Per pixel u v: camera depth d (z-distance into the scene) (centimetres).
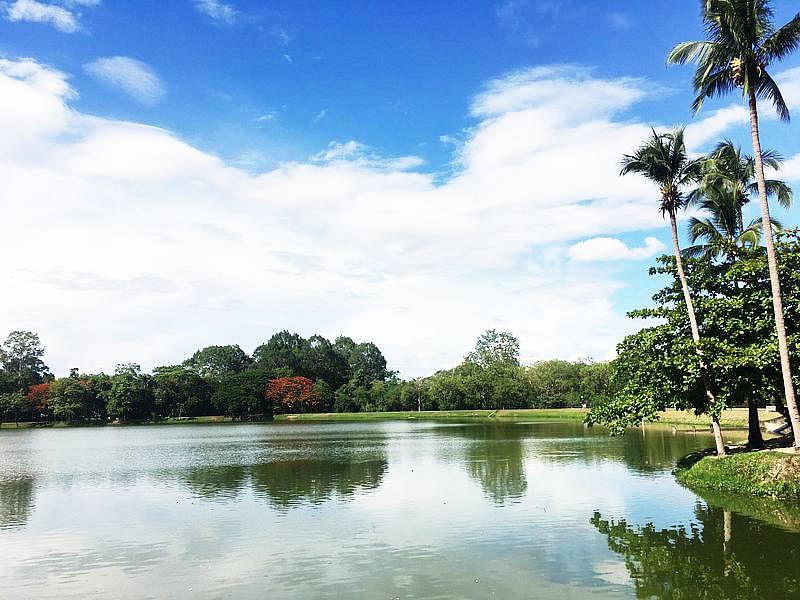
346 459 4844
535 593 1541
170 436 9288
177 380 15450
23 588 1678
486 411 13338
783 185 3669
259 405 15575
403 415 14175
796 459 2750
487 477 3575
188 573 1784
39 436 9788
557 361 14550
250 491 3278
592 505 2644
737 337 3225
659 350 3528
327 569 1784
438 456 4853
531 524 2309
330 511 2652
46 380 15588
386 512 2605
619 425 3497
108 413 14388
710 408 3238
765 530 2114
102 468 4612
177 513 2695
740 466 2927
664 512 2459
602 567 1747
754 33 2734
